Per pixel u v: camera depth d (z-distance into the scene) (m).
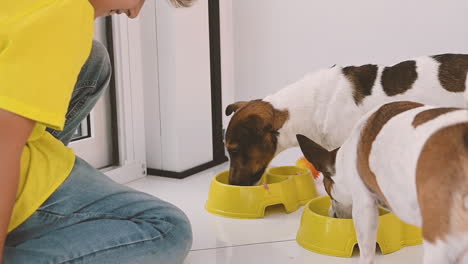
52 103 1.11
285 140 1.97
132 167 2.42
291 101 1.94
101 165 2.40
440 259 1.04
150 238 1.35
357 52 2.42
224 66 2.65
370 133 1.33
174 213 1.44
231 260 1.65
